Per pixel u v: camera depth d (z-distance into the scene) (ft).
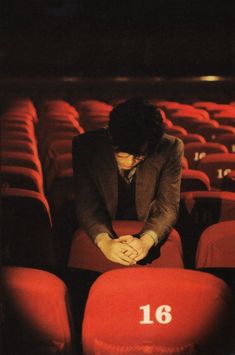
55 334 7.06
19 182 13.83
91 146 10.61
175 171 10.72
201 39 78.84
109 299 6.89
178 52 79.51
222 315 6.90
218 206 11.89
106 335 7.11
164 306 6.92
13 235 10.93
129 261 9.72
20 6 78.07
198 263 9.78
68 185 14.47
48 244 11.11
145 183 10.74
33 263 11.22
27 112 36.19
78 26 79.00
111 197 10.81
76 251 10.28
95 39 79.10
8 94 61.72
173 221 10.50
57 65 78.95
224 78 68.08
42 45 79.20
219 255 9.63
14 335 7.06
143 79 66.23
